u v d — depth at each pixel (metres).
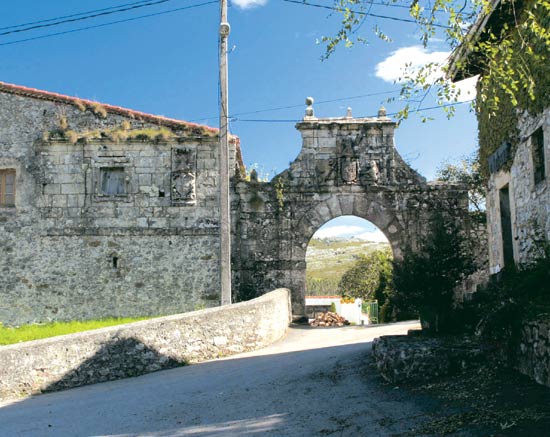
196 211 20.20
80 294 19.91
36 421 8.71
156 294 19.86
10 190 20.53
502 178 13.02
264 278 20.61
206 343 12.86
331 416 7.51
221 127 16.28
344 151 21.09
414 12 7.48
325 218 20.92
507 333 8.30
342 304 34.88
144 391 10.05
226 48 16.53
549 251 9.38
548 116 10.27
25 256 20.06
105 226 20.12
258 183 20.97
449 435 6.27
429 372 8.56
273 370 10.60
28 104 20.61
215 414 8.20
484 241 20.75
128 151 20.39
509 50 8.05
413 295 10.73
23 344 11.09
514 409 6.71
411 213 20.91
